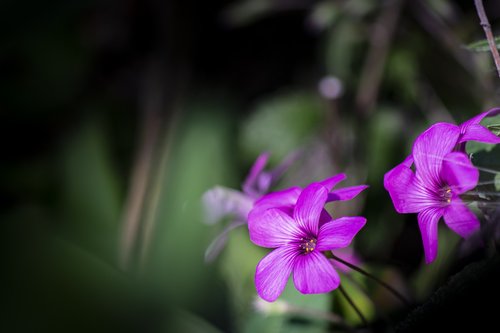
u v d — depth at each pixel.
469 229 0.16
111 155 0.30
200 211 0.25
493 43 0.18
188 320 0.19
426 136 0.16
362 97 0.31
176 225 0.25
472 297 0.16
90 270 0.19
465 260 0.18
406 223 0.27
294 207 0.17
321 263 0.16
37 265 0.19
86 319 0.19
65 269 0.19
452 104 0.29
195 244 0.25
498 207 0.16
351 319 0.22
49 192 0.30
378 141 0.30
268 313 0.22
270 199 0.18
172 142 0.29
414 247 0.26
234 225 0.23
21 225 0.20
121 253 0.25
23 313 0.19
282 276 0.17
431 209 0.16
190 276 0.24
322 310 0.22
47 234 0.20
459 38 0.28
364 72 0.31
